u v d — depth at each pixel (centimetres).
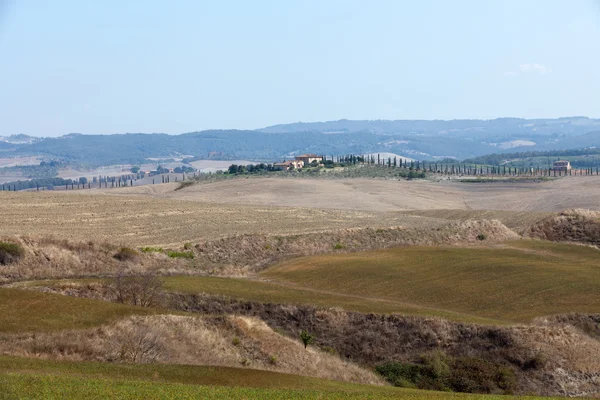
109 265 9031
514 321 6906
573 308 7300
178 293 7162
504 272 8719
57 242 9181
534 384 5859
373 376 5875
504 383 5841
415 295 7894
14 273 8081
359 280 8512
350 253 10269
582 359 6141
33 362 4472
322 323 6756
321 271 8975
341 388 4722
